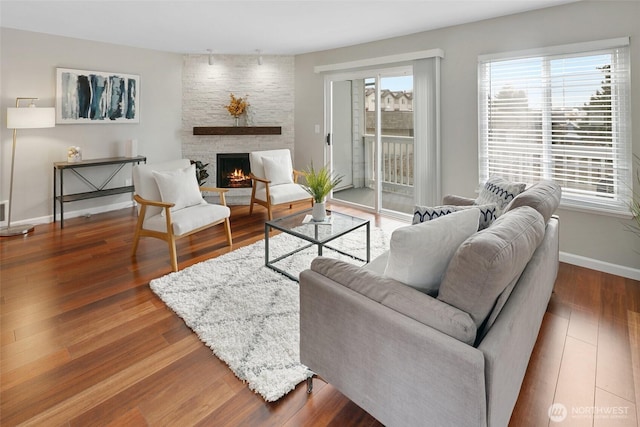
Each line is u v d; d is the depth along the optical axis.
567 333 2.31
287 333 2.27
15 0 3.36
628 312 2.55
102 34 4.61
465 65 4.04
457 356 1.20
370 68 5.02
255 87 6.09
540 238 1.68
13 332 2.31
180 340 2.24
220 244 3.96
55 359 2.05
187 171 3.79
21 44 4.38
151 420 1.64
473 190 4.14
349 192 5.64
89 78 4.93
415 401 1.33
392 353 1.38
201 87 5.99
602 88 3.18
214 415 1.67
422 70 4.33
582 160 3.36
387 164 5.11
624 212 3.12
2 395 1.78
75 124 4.93
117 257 3.57
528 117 3.64
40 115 4.18
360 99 5.27
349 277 1.63
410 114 4.75
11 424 1.61
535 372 1.96
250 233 4.34
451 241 1.60
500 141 3.87
